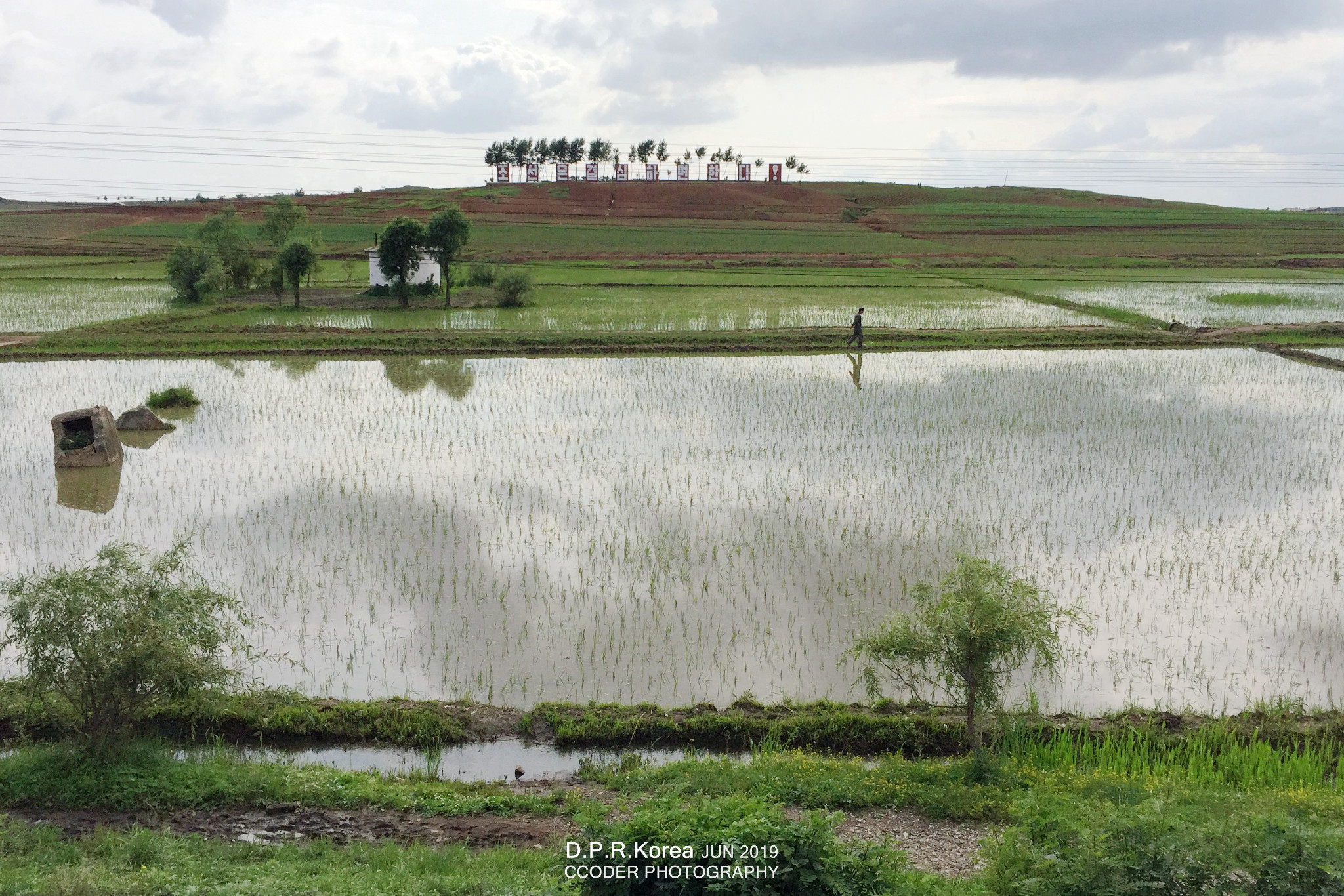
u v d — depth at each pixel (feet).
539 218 419.95
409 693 44.16
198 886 27.12
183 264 167.63
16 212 412.36
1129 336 144.05
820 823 26.91
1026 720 41.70
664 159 645.51
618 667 46.62
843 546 61.26
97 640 35.88
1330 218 465.88
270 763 38.81
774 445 84.89
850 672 46.52
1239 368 124.67
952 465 79.10
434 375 118.32
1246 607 53.31
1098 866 25.81
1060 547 61.31
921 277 244.42
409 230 170.19
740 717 42.27
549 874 28.73
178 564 40.32
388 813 34.60
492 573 56.90
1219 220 447.01
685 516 66.49
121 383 111.65
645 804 29.04
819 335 141.38
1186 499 70.85
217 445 84.89
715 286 215.72
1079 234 401.29
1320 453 83.56
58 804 34.19
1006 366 125.80
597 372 120.57
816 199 513.86
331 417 95.66
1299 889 24.41
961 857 31.48
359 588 54.65
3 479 74.74
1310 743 40.52
